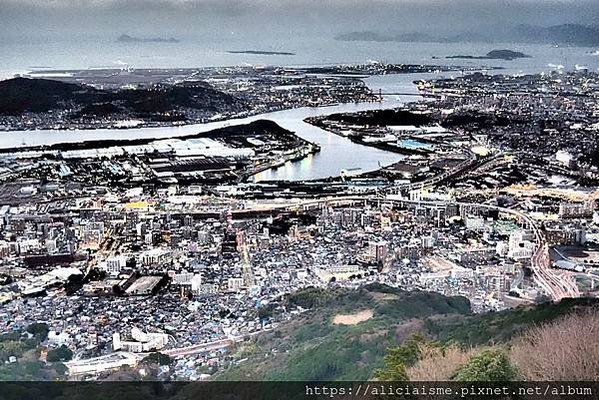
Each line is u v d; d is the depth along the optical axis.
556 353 40.97
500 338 49.84
